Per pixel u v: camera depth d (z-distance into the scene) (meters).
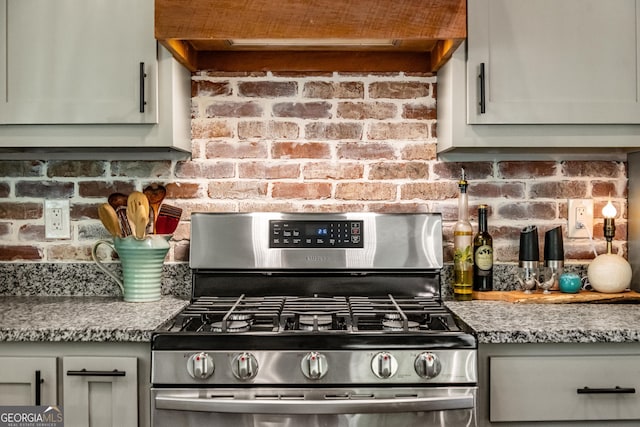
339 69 1.95
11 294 1.95
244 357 1.30
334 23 1.57
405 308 1.60
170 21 1.56
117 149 1.87
